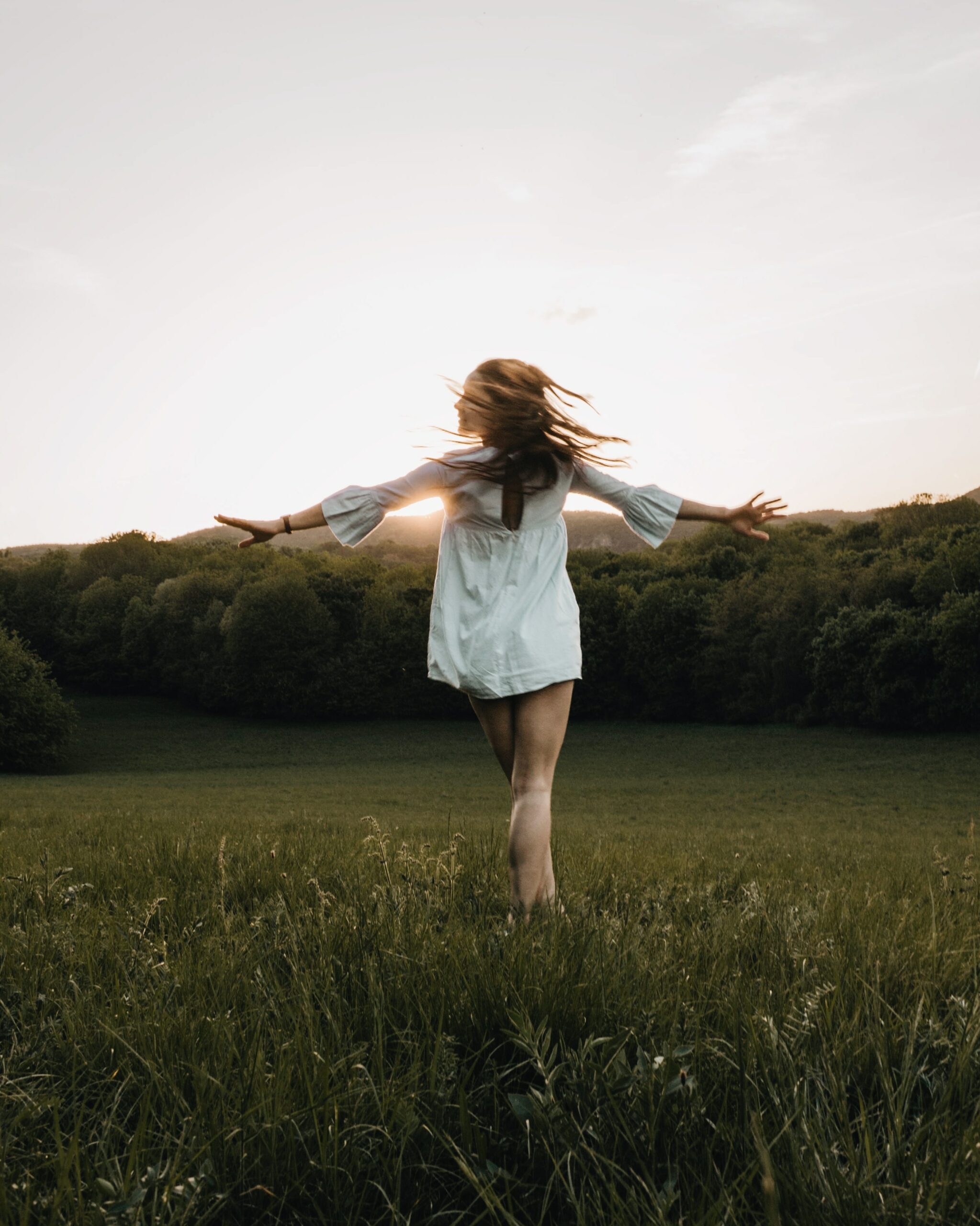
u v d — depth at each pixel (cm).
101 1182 115
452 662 296
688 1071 145
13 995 196
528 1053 161
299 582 7800
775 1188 107
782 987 188
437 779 5494
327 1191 125
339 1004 178
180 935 267
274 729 7406
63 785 5072
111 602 8669
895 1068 156
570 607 305
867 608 6328
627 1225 112
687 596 7300
